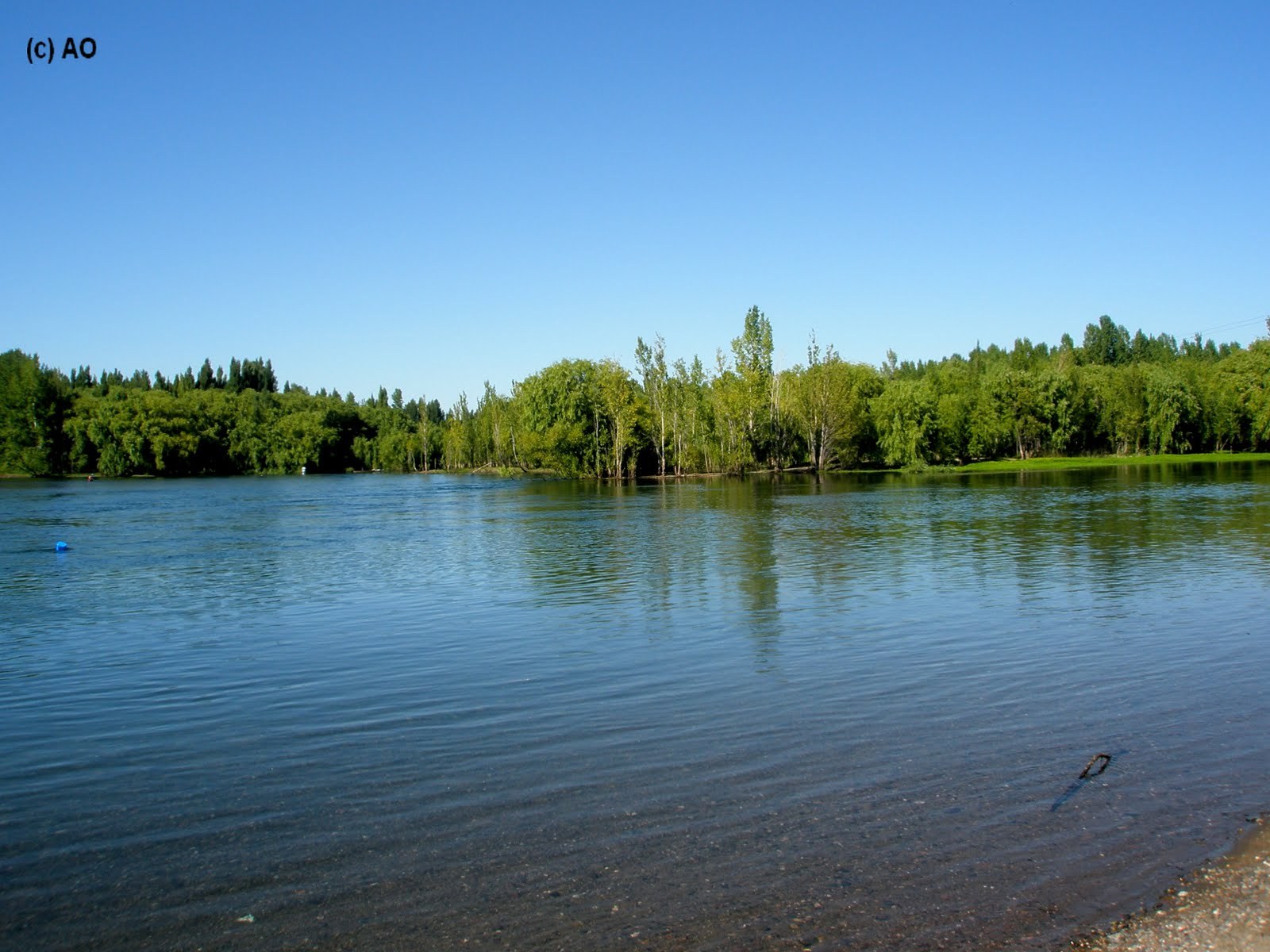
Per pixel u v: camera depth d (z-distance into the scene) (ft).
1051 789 41.88
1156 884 33.17
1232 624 76.38
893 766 45.14
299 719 56.08
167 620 91.25
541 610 91.71
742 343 409.08
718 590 100.22
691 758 46.93
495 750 49.01
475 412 588.91
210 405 579.89
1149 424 439.63
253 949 30.58
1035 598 90.27
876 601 91.20
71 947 30.94
